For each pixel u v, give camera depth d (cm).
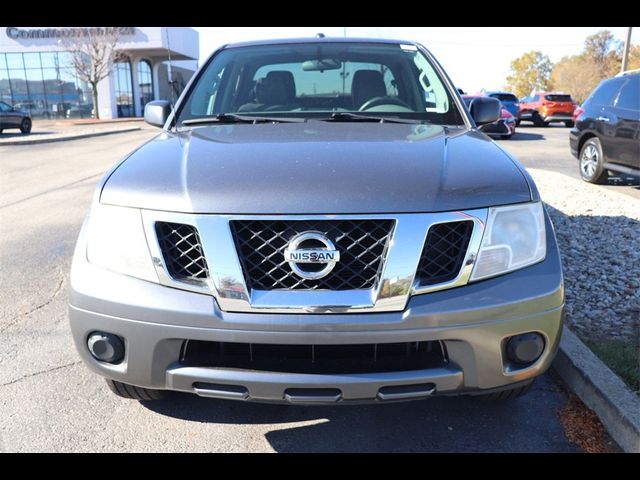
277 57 343
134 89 4122
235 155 222
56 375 288
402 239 186
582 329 329
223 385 195
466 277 192
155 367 197
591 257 461
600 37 6291
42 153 1495
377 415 254
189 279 193
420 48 352
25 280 435
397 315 186
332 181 196
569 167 1073
